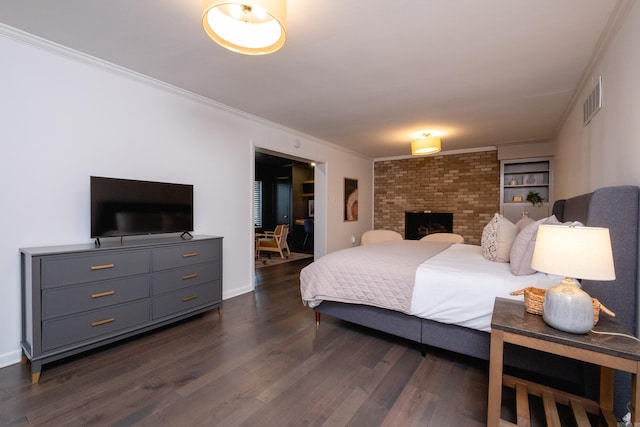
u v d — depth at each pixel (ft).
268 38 5.46
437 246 11.21
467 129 14.83
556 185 15.57
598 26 6.40
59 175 7.67
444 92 10.16
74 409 5.35
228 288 12.14
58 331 6.55
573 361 5.62
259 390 5.98
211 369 6.73
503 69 8.45
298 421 5.11
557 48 7.29
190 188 10.03
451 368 6.88
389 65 8.23
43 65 7.36
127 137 9.00
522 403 4.96
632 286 5.23
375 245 11.59
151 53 7.75
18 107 7.00
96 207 7.75
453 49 7.38
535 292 5.16
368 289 7.89
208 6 4.48
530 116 12.67
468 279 6.61
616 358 3.71
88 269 7.01
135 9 5.96
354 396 5.81
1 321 6.81
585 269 4.01
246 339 8.32
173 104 10.19
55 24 6.49
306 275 9.28
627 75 5.88
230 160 12.16
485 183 19.25
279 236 21.71
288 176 27.32
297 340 8.29
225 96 10.65
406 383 6.26
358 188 21.91
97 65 8.21
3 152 6.82
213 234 11.51
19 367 6.81
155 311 8.36
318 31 6.61
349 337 8.50
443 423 5.08
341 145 18.83
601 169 7.57
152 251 8.28
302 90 10.04
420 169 21.70
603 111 7.39
